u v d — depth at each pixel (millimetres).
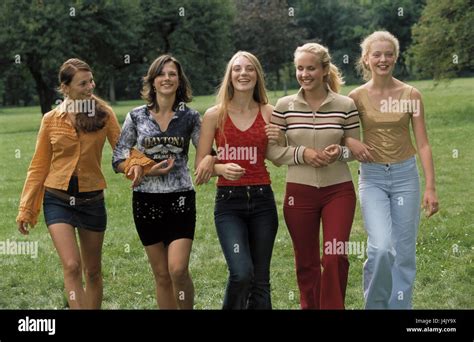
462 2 22500
